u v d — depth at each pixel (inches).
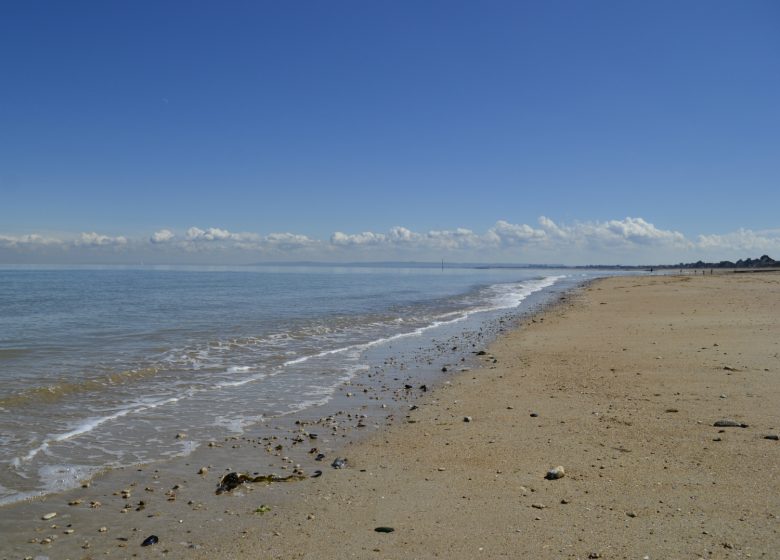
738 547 178.4
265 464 286.8
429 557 181.2
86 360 576.1
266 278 3727.9
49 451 303.1
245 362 587.8
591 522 201.9
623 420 337.4
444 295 1929.1
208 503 235.9
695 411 348.8
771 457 260.1
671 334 734.5
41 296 1646.2
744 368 482.0
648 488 231.1
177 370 537.6
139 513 225.9
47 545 198.8
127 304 1354.6
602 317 1008.9
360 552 186.9
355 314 1162.6
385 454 299.0
